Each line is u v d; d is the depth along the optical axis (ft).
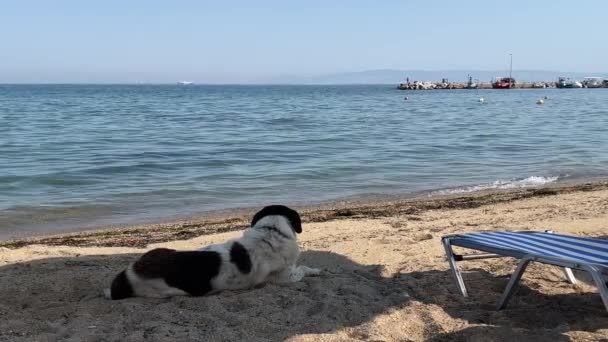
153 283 17.65
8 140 81.51
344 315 16.49
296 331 15.34
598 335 15.26
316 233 28.02
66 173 52.65
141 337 14.80
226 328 15.37
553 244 17.21
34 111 169.37
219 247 18.53
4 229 33.88
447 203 38.50
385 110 178.40
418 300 18.21
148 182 48.78
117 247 26.55
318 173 53.26
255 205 40.60
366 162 60.03
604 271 14.69
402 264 22.27
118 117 140.26
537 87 574.15
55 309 17.04
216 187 46.73
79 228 34.17
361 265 22.29
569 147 72.64
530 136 87.10
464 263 22.21
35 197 42.65
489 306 17.81
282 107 205.36
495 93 422.00
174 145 75.20
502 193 42.75
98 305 17.22
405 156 64.75
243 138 84.58
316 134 91.20
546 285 19.65
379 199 42.47
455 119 130.72
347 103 246.06
